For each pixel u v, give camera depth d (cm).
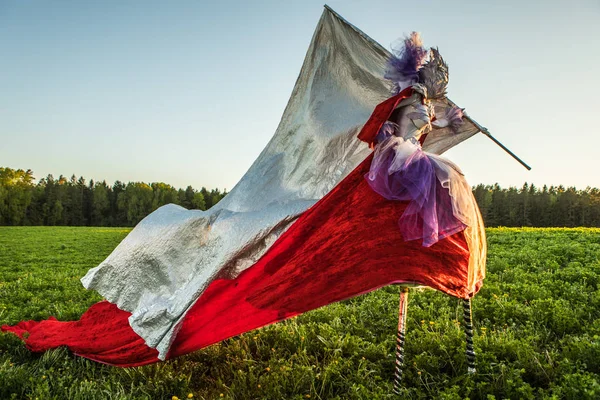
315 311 672
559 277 899
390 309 689
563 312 567
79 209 9550
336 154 452
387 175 373
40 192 9512
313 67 458
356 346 516
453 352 477
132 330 477
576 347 445
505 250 1536
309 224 402
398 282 408
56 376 474
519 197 8619
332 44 455
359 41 450
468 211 378
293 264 423
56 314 771
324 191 446
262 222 411
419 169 371
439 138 508
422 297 749
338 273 418
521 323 584
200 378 489
